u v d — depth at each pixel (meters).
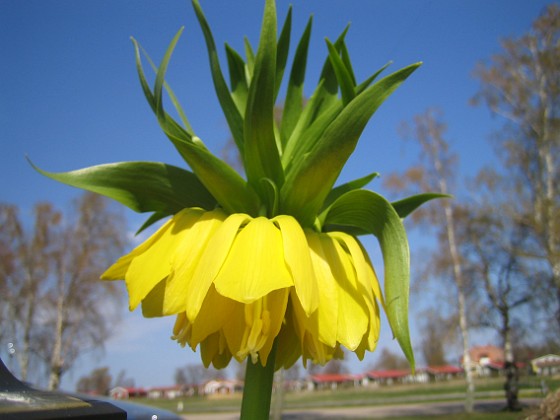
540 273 4.12
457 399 5.99
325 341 0.27
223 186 0.29
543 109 4.42
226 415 5.52
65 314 6.01
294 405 6.71
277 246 0.26
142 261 0.29
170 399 12.55
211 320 0.27
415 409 4.80
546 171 4.39
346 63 0.35
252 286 0.25
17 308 5.99
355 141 0.27
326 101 0.36
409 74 0.26
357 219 0.31
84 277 5.95
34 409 0.18
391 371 14.33
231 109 0.35
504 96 4.54
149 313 0.32
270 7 0.27
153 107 0.32
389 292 0.28
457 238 4.58
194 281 0.26
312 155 0.27
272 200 0.29
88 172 0.32
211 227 0.28
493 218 4.32
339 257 0.29
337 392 11.43
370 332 0.28
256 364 0.28
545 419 0.44
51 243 6.06
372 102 0.26
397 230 0.28
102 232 6.07
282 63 0.36
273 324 0.27
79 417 0.19
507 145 4.41
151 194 0.33
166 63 0.31
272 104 0.28
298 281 0.25
